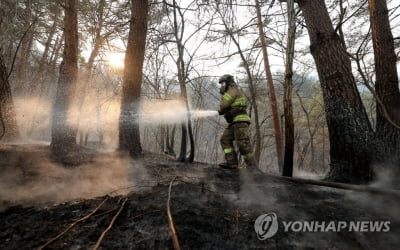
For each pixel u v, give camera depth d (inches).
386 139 123.3
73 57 165.9
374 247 57.9
